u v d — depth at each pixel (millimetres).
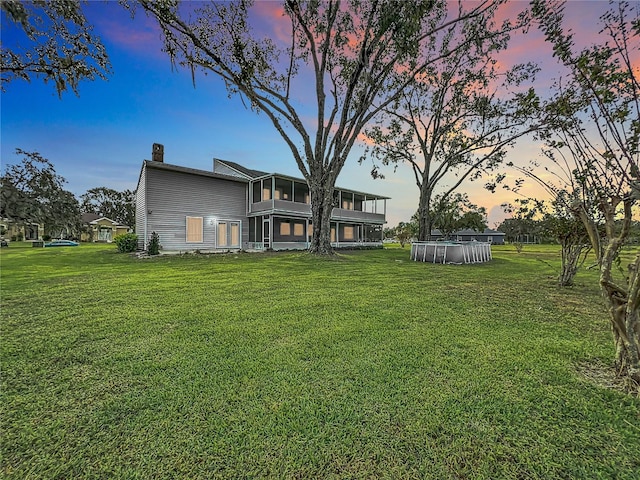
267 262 10945
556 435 1630
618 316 2258
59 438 1614
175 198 15992
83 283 6371
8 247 22359
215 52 11164
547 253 20609
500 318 3912
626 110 2078
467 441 1586
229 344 2963
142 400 1969
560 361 2576
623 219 2258
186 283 6422
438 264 11758
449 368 2430
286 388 2117
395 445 1559
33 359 2604
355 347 2885
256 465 1435
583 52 2234
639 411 1835
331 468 1417
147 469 1414
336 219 22609
